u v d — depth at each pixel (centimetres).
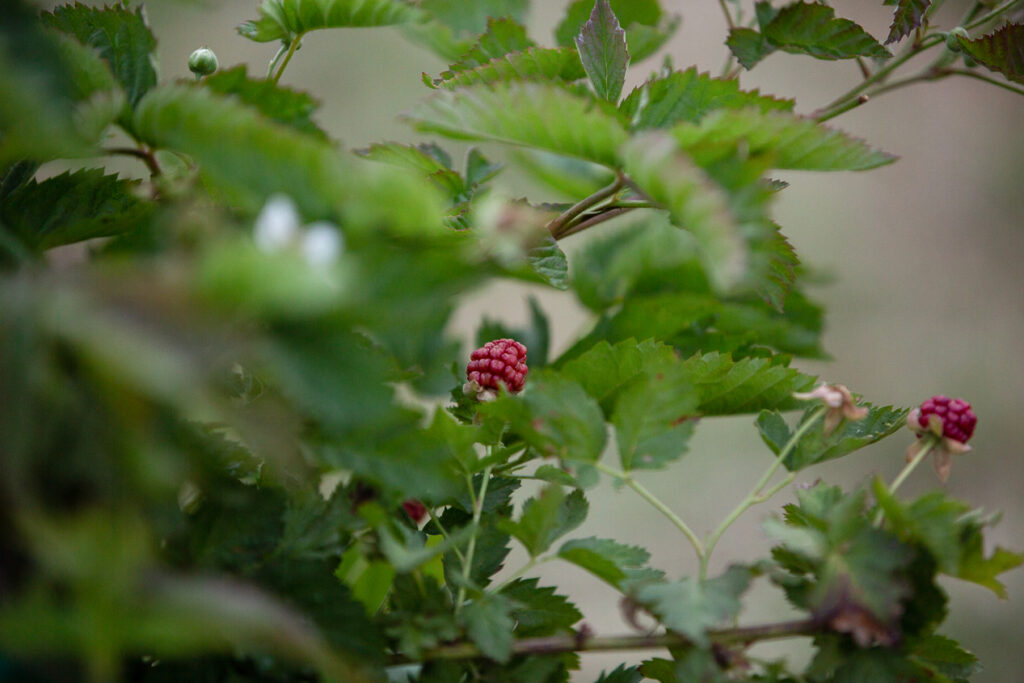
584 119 67
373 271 61
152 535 63
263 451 62
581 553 68
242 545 66
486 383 73
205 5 71
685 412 69
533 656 68
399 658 68
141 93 69
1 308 60
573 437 69
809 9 78
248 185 63
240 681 66
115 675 64
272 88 67
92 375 60
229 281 60
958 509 67
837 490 69
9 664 62
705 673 66
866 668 67
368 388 61
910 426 71
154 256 62
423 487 64
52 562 60
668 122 73
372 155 75
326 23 76
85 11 69
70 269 61
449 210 73
